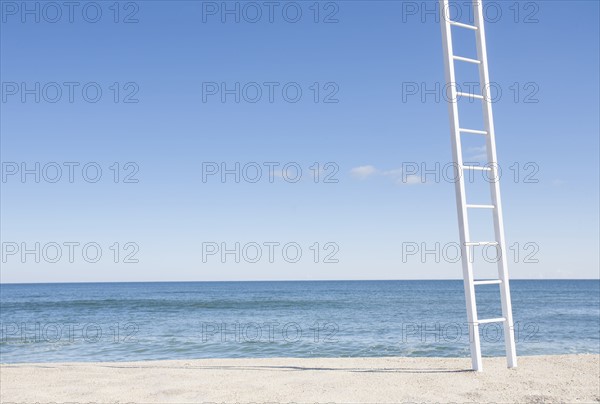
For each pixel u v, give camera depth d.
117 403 5.11
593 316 28.97
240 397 5.28
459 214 6.59
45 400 5.28
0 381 6.33
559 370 6.59
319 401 5.07
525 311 34.09
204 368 7.36
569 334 18.59
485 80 7.11
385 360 7.97
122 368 7.42
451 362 7.57
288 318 28.84
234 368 7.30
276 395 5.34
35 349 14.24
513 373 6.41
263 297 62.31
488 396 5.21
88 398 5.34
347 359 8.21
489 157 7.04
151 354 13.21
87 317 31.16
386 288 102.25
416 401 5.03
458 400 5.06
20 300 56.41
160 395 5.43
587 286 107.19
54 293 83.06
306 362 7.90
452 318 27.59
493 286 96.62
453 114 6.67
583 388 5.53
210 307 41.69
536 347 14.25
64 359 12.33
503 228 6.97
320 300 53.12
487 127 7.07
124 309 39.47
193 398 5.27
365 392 5.43
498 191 6.99
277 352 13.55
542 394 5.27
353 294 71.06
